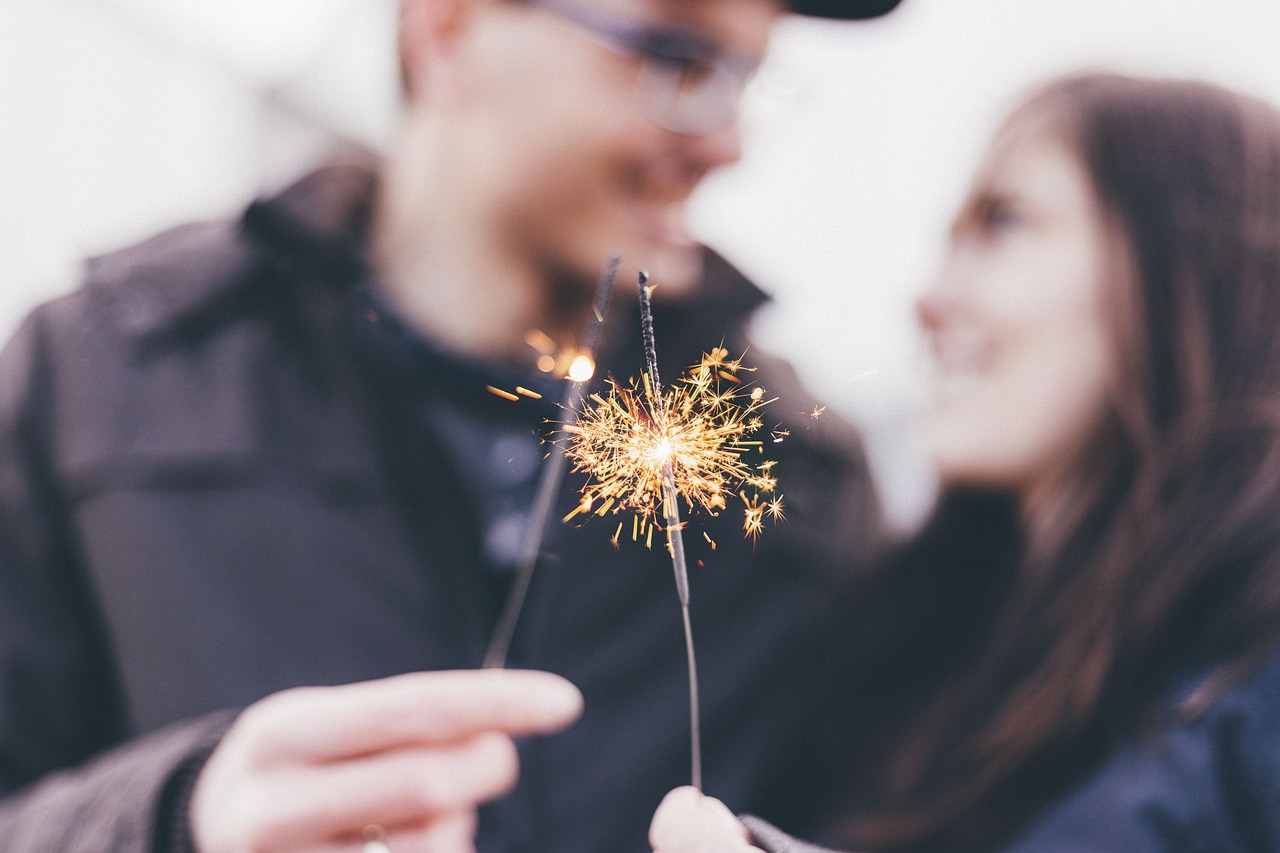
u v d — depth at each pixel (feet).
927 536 2.26
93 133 4.81
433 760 1.55
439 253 2.43
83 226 4.84
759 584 2.42
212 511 2.30
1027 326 2.08
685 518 1.70
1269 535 1.88
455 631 2.30
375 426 2.37
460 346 2.40
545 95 2.30
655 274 2.36
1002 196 2.15
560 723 1.57
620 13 2.26
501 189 2.36
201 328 2.39
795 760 2.30
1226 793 1.80
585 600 2.29
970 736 2.02
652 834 1.60
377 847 1.54
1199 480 1.94
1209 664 1.86
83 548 2.31
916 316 2.28
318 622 2.28
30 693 2.27
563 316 2.39
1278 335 1.97
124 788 1.65
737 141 2.40
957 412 2.16
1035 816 1.89
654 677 2.34
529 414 2.31
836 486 2.44
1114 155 2.04
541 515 1.78
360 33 2.53
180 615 2.24
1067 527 2.04
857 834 2.06
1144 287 2.01
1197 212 2.00
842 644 2.37
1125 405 2.01
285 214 2.39
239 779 1.56
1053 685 1.94
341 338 2.41
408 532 2.34
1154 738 1.83
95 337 2.39
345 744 1.54
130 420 2.34
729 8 2.30
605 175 2.33
